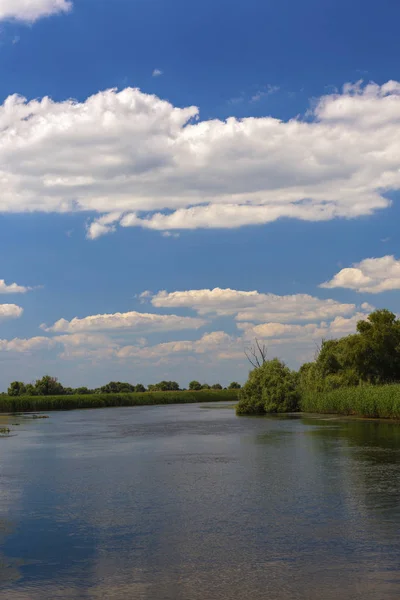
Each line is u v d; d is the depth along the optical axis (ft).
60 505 68.74
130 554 48.88
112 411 357.20
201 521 59.31
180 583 41.65
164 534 54.80
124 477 88.38
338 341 308.81
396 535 52.54
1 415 317.63
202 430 181.06
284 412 283.79
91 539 53.72
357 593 39.06
